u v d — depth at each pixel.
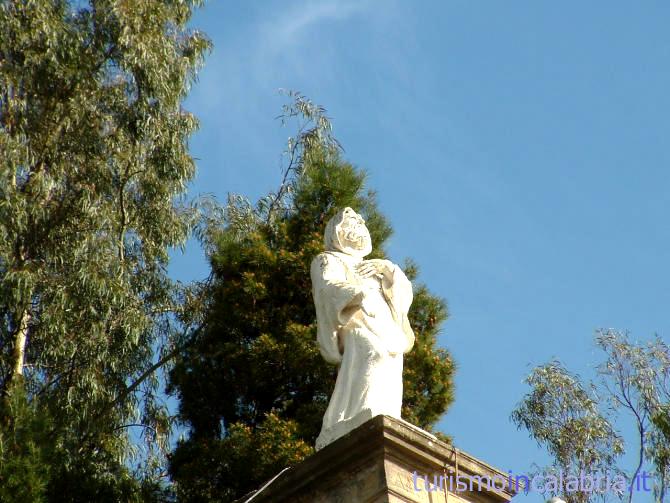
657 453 22.19
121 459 22.61
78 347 22.67
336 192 24.59
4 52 23.97
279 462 20.78
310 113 26.19
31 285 21.92
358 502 13.20
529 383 23.25
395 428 13.26
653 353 23.45
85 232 23.33
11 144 22.73
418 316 24.03
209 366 23.03
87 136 24.17
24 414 18.09
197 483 21.31
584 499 21.28
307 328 22.56
